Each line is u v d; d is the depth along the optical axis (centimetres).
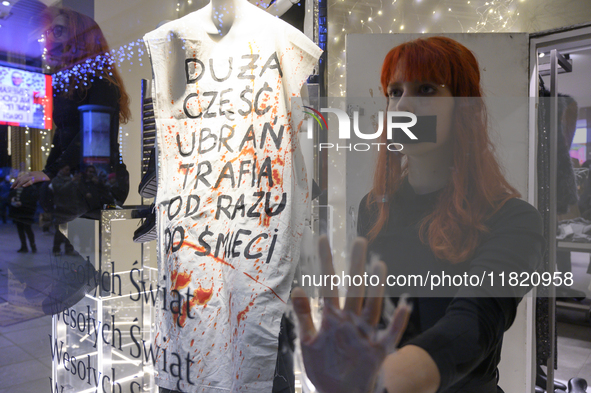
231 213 77
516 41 85
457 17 141
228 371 75
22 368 123
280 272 71
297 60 77
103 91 116
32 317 135
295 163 75
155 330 82
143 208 112
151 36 81
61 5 122
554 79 111
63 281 112
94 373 107
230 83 79
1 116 121
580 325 179
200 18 81
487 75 86
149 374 106
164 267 80
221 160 78
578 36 104
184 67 81
